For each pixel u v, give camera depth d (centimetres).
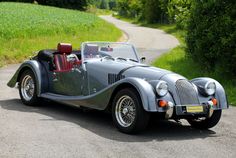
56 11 5212
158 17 7256
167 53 2356
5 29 2502
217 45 1441
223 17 1427
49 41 2636
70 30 3269
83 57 850
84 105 800
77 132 708
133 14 9844
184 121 860
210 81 757
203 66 1577
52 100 907
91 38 3128
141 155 598
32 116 812
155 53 2528
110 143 653
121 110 727
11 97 1016
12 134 672
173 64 1855
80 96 822
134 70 765
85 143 645
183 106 709
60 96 868
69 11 5634
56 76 894
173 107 697
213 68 1531
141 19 8069
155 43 3350
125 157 585
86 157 577
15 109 873
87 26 3728
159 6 6888
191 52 1628
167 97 703
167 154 609
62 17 4234
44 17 3875
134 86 690
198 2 1548
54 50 950
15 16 3534
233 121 873
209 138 722
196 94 737
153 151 621
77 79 846
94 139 671
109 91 735
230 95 1197
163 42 3481
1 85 1212
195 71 1611
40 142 636
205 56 1520
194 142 688
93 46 869
